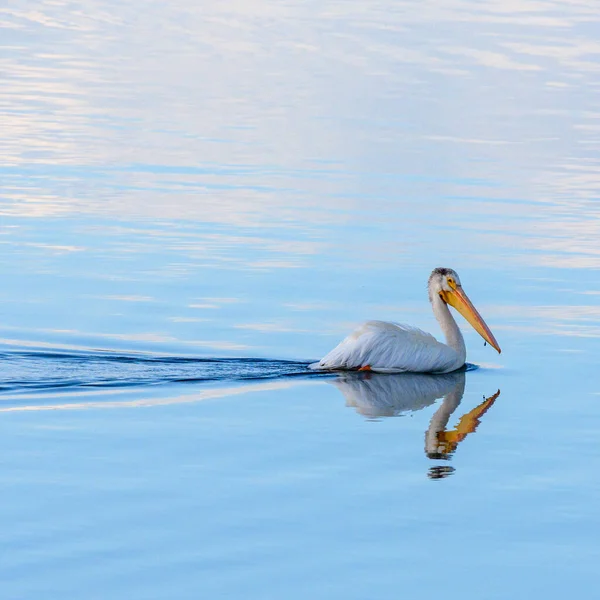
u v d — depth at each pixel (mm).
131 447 11438
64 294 18234
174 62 47312
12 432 11820
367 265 20688
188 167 29266
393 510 9977
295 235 22844
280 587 8453
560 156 32062
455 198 26812
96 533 9273
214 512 9781
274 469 10922
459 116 37625
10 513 9641
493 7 62562
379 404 13352
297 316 17375
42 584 8391
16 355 14875
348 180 28453
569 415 13016
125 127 34219
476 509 10047
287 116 36844
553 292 19219
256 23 57906
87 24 57031
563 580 8703
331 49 51219
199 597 8266
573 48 51750
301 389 13922
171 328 16500
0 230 22484
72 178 27484
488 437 12156
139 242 21891
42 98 38344
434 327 17312
